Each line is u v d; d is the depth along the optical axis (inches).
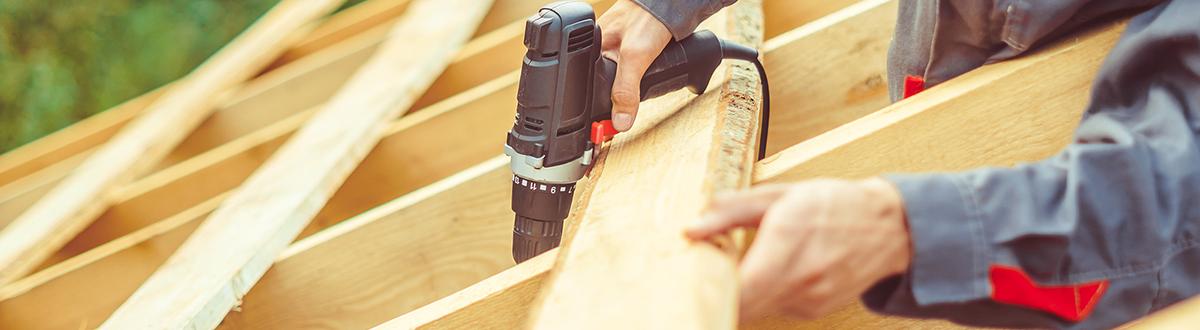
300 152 77.1
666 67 47.1
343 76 120.0
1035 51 42.1
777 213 28.6
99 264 80.0
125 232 97.4
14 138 234.8
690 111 48.2
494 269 61.0
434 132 79.8
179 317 53.4
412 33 103.5
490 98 79.7
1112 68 35.4
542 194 45.9
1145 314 32.2
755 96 48.8
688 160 40.6
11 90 234.2
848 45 61.5
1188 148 31.5
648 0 46.7
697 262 28.7
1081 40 41.1
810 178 41.9
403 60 95.1
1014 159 41.7
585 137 45.4
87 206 95.4
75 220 94.2
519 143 45.4
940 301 29.4
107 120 145.0
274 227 62.6
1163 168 31.2
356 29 137.8
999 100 41.0
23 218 96.5
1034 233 29.4
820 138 43.4
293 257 60.3
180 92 122.3
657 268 29.6
